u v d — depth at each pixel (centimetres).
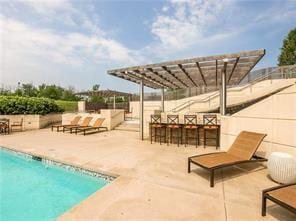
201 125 827
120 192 377
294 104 468
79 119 1381
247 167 532
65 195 440
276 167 416
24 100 1359
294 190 305
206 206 327
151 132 910
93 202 338
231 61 708
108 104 2384
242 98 1267
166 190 387
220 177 459
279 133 508
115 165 543
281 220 290
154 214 303
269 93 1113
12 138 994
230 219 291
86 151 713
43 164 643
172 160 596
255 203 338
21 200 417
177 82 1222
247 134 532
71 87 3875
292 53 2523
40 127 1388
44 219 347
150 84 1289
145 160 595
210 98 1566
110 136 1074
